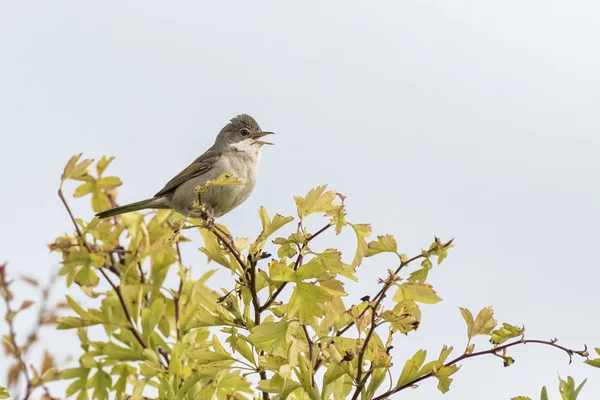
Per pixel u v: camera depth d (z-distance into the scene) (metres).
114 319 8.78
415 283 7.80
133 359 8.73
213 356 8.58
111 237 8.69
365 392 7.89
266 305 8.77
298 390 8.14
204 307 9.36
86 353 8.57
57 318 7.84
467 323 7.90
